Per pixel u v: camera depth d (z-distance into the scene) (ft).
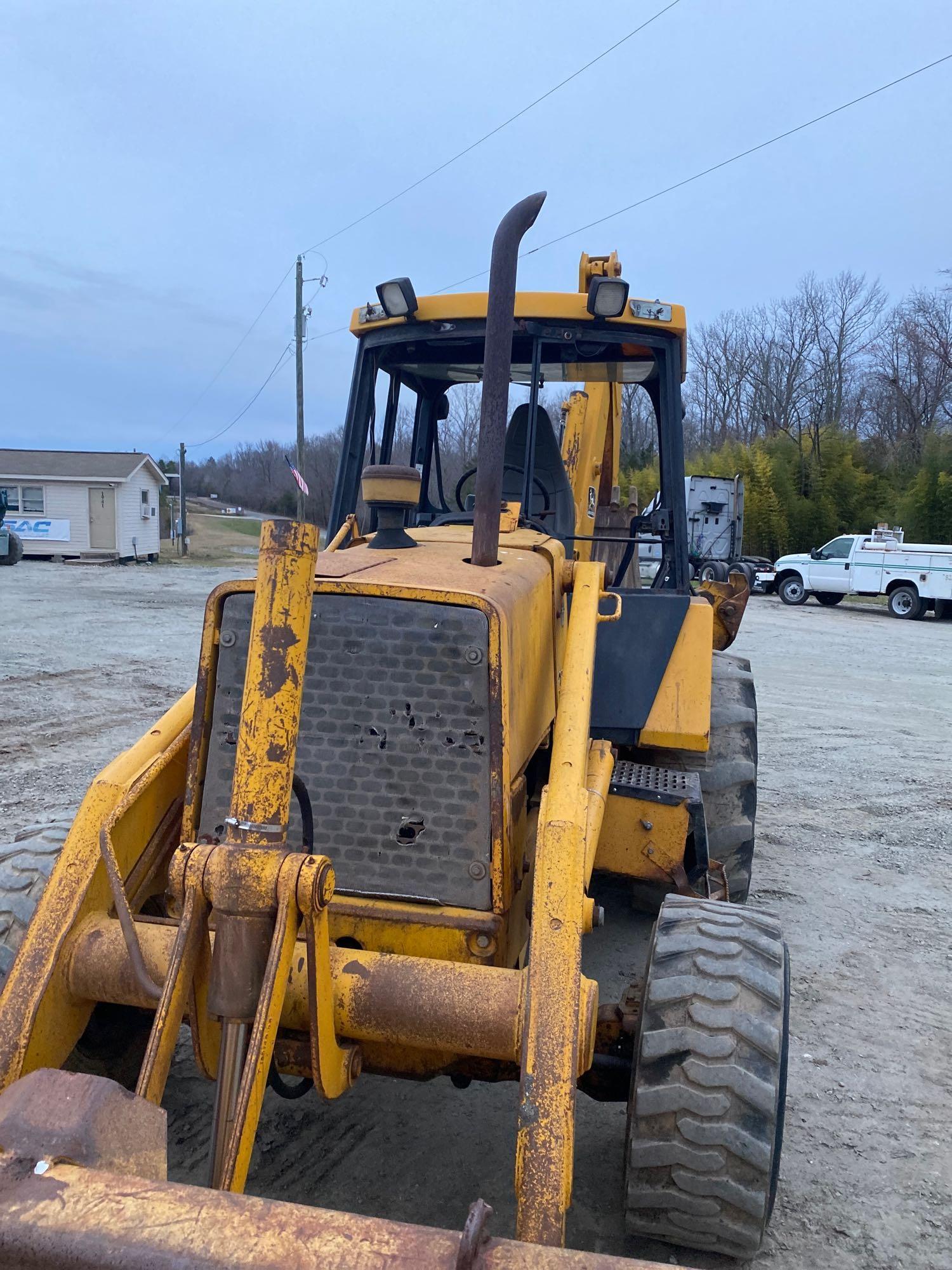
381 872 8.48
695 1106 7.87
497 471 9.71
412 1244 4.46
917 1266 9.41
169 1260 4.35
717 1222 7.98
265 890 6.47
